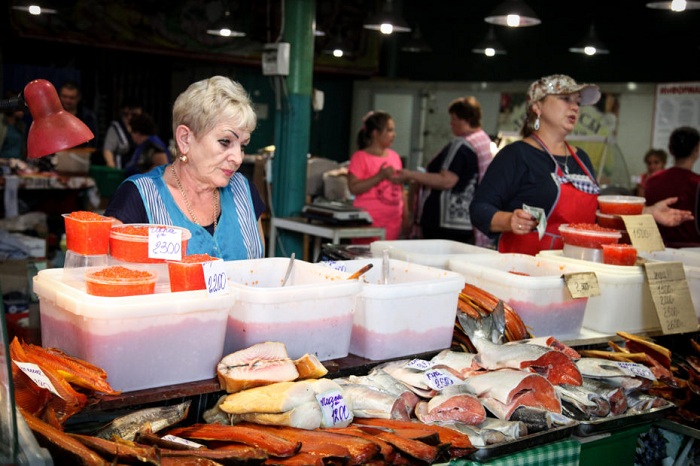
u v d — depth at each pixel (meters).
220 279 1.92
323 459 1.69
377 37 11.88
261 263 2.40
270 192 5.95
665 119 8.80
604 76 9.67
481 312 2.51
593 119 9.47
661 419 2.57
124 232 1.97
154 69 11.15
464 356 2.33
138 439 1.68
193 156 2.37
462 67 11.32
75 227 1.94
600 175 7.14
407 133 11.39
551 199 3.52
